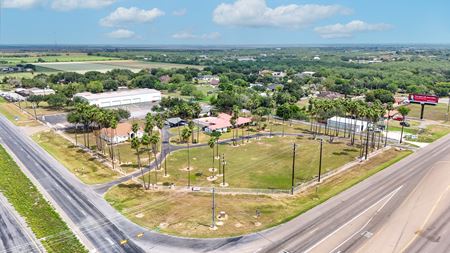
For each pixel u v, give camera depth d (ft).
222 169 363.15
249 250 211.61
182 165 374.43
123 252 210.38
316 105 520.01
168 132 519.19
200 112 607.78
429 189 299.58
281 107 624.59
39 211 262.06
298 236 227.40
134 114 637.30
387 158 395.75
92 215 257.75
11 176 329.93
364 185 312.09
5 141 456.86
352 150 430.61
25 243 219.41
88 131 507.30
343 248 213.66
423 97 613.11
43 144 444.14
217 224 243.60
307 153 419.74
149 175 329.31
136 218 253.65
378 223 242.78
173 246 216.54
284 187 315.17
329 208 267.18
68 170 354.13
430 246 215.51
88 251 211.00
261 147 445.37
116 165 372.58
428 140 475.31
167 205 275.80
